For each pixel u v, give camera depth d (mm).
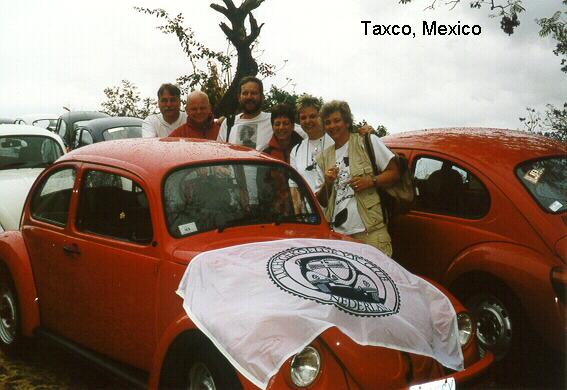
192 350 3637
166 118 7211
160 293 4008
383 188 5191
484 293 5086
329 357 3352
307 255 3912
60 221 4961
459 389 3611
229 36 12125
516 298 4863
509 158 5344
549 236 4836
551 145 5699
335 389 3303
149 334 4105
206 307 3570
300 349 3213
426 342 3611
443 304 3949
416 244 5652
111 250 4375
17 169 8531
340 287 3646
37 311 5117
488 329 5059
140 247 4203
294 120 6207
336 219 5184
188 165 4438
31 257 5184
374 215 5148
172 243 4082
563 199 5078
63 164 5125
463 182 5434
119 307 4316
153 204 4203
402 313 3668
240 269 3723
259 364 3201
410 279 4000
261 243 4051
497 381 4906
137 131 13062
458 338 3865
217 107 12414
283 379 3197
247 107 6535
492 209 5168
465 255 5203
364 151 5199
